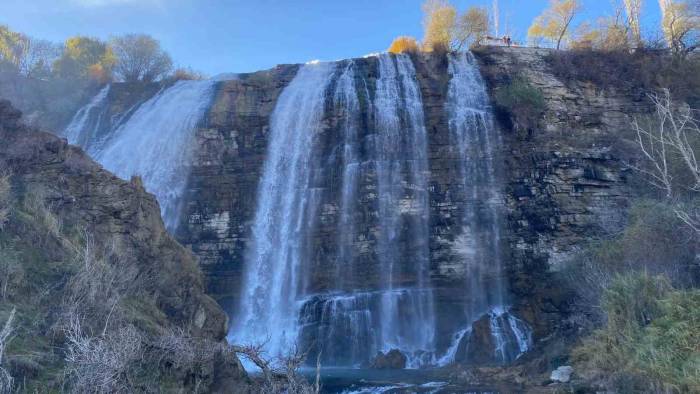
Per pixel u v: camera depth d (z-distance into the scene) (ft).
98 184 40.60
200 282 43.29
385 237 89.61
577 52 103.30
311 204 94.02
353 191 93.66
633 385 36.55
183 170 98.48
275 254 91.76
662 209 56.80
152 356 29.45
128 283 35.14
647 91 97.40
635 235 55.98
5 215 32.89
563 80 98.99
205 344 33.60
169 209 95.91
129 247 39.24
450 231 89.15
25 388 23.24
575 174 86.38
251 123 102.58
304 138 99.40
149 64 135.13
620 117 95.20
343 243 90.17
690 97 95.96
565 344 56.80
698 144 71.15
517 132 92.02
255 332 82.38
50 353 26.21
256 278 89.40
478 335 75.97
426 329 82.53
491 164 92.32
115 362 24.89
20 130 41.19
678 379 34.27
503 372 53.26
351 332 79.92
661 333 38.09
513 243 85.87
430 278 86.28
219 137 100.63
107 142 108.17
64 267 32.65
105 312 29.99
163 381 28.84
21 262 31.22
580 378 42.75
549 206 85.20
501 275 84.94
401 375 58.18
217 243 92.32
